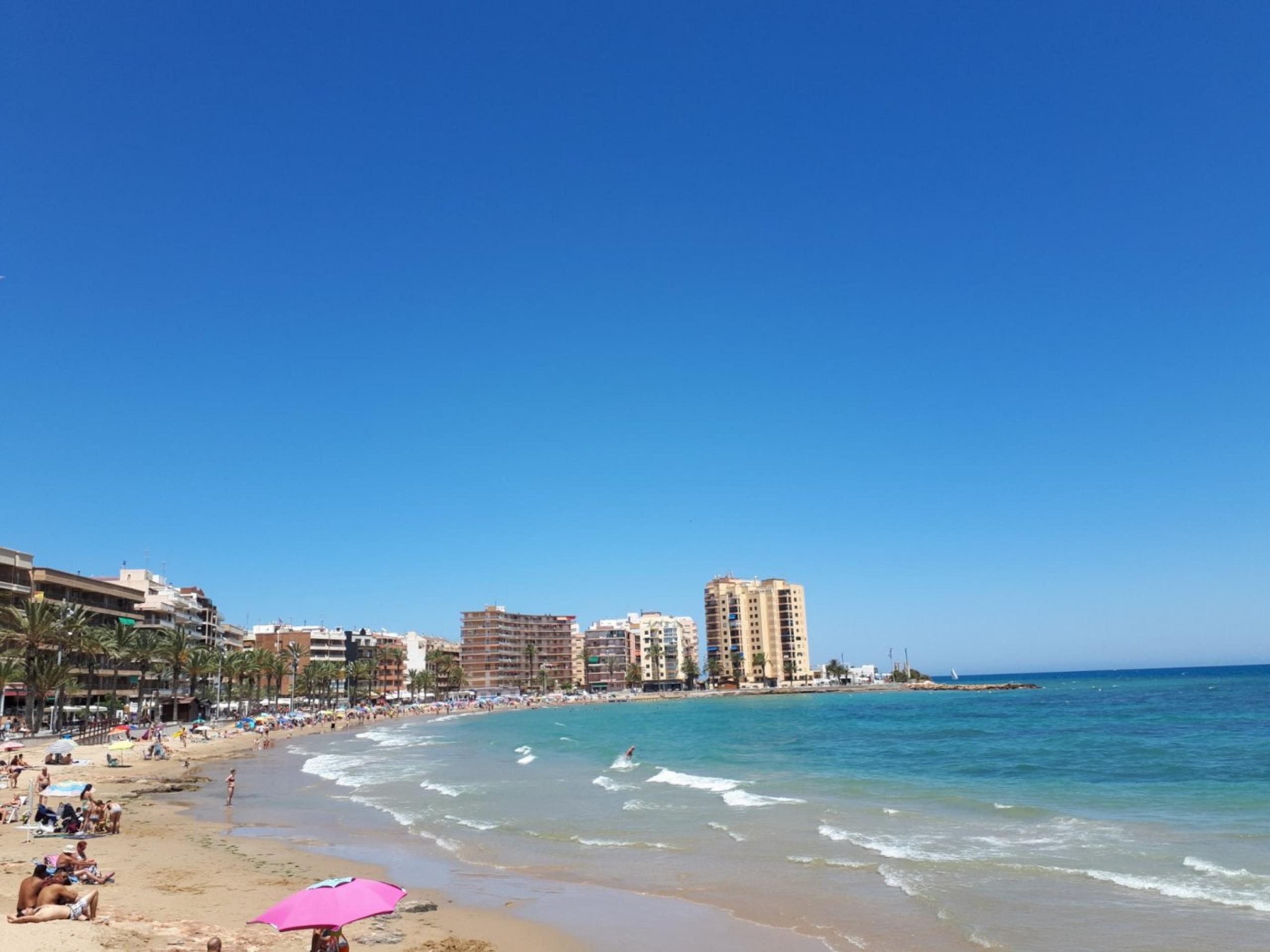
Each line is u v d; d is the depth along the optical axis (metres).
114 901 22.34
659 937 20.33
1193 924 19.27
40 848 29.53
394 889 14.98
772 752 77.06
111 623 115.81
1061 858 26.64
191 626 153.50
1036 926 19.59
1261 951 17.42
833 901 22.67
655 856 29.61
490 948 19.53
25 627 79.62
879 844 29.70
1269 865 25.02
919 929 19.91
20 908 18.61
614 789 48.75
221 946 16.88
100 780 54.50
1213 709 125.69
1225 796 40.69
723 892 24.34
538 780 55.00
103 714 101.81
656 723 137.25
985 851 28.02
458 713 199.00
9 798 41.66
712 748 82.44
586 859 29.48
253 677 168.62
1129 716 116.12
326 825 38.00
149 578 141.12
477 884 26.06
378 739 104.50
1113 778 49.75
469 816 39.75
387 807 43.44
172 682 129.00
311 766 68.19
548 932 20.84
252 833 35.78
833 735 98.06
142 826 36.88
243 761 74.06
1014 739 84.31
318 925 13.47
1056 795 42.50
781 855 28.72
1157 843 28.91
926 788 46.88
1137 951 17.69
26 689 85.94
